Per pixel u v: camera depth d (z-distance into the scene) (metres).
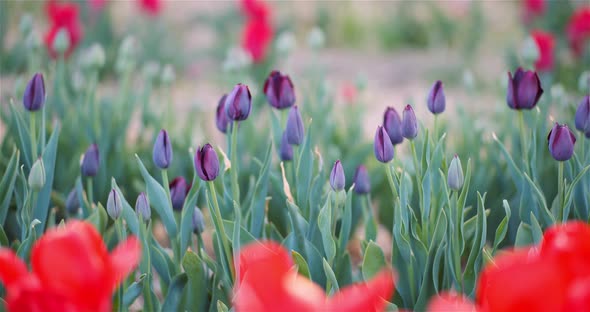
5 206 2.36
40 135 2.49
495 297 1.68
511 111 2.78
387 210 2.83
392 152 2.27
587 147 2.51
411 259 2.27
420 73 7.43
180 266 2.34
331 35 9.23
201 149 2.19
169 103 3.09
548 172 2.64
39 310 1.79
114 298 2.11
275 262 1.62
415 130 2.29
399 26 8.94
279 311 1.57
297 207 2.31
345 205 2.33
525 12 6.96
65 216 2.70
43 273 1.79
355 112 3.24
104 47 6.95
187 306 2.29
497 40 8.27
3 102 3.23
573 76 5.67
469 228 2.38
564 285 1.76
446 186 2.24
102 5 7.07
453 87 6.64
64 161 2.82
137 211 2.26
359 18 9.28
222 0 10.28
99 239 1.83
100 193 2.75
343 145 3.14
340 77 7.30
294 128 2.35
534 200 2.37
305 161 2.38
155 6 6.60
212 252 2.82
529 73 2.36
